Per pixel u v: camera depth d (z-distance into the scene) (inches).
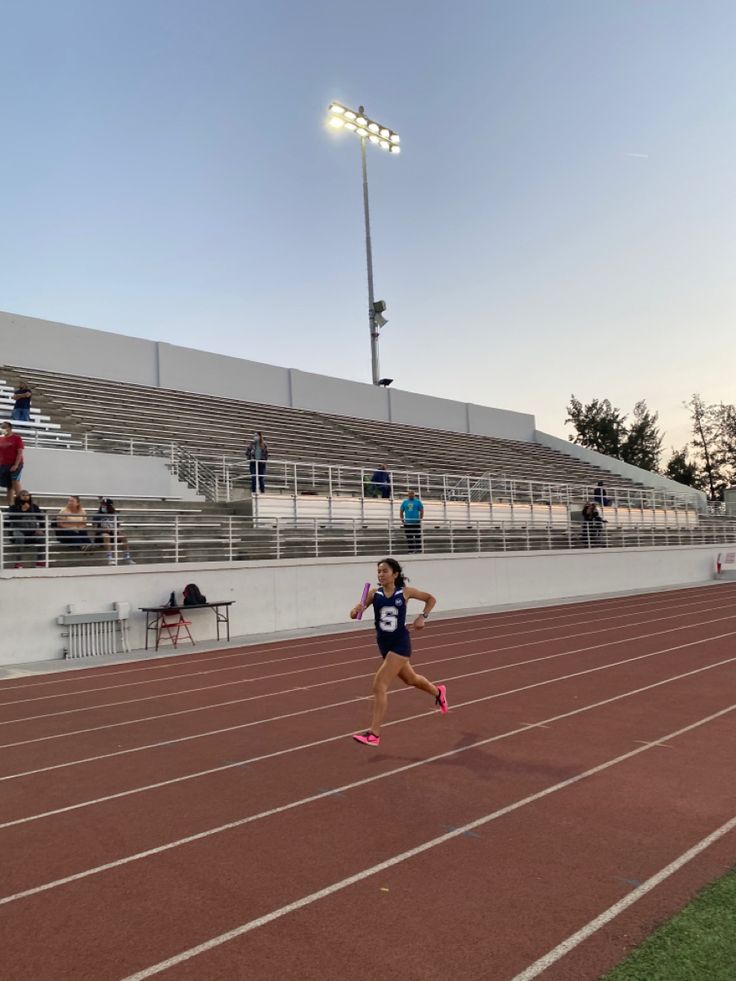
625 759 268.2
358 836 201.3
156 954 145.1
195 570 663.8
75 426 837.8
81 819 220.4
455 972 135.5
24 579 557.6
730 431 2618.1
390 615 289.0
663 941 142.6
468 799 228.8
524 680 434.9
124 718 360.8
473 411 1648.6
